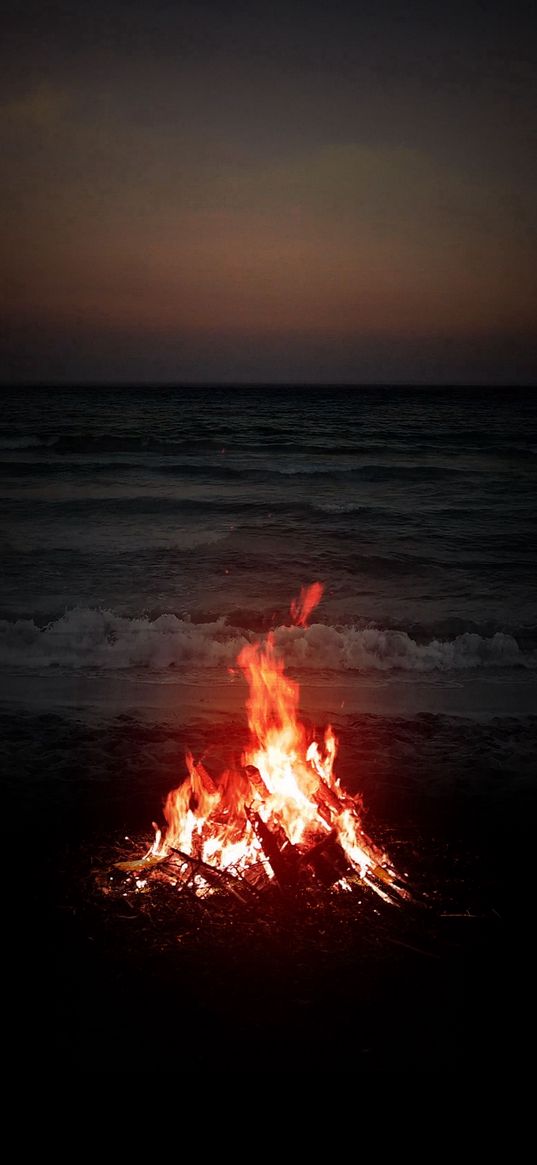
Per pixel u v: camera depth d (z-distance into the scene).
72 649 11.80
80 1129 3.54
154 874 5.45
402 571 17.34
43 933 4.87
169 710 9.48
